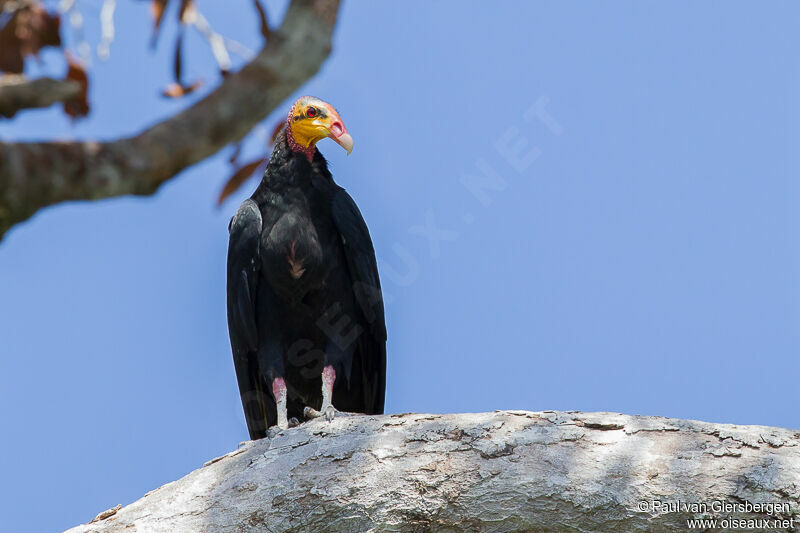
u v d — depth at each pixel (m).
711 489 7.41
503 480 7.69
